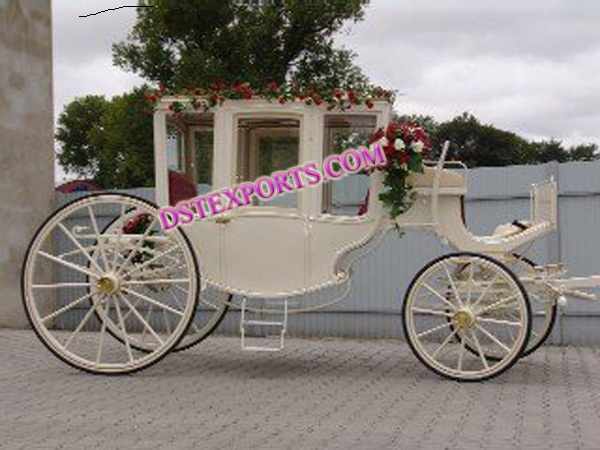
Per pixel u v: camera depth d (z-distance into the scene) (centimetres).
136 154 2920
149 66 2745
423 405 795
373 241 952
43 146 1441
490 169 1251
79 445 644
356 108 949
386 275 1305
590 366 1029
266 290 955
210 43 2655
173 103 973
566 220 1216
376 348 1191
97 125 7100
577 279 961
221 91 962
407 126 922
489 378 912
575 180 1209
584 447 637
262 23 2636
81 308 1430
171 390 868
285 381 922
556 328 1224
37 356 1088
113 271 959
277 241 955
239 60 2648
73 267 969
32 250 968
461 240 947
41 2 1445
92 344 1184
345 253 949
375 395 843
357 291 1315
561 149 6725
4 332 1343
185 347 1096
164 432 686
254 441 657
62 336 1290
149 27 2722
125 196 958
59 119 7288
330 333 1322
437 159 979
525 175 1234
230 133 966
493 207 1251
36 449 632
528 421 726
